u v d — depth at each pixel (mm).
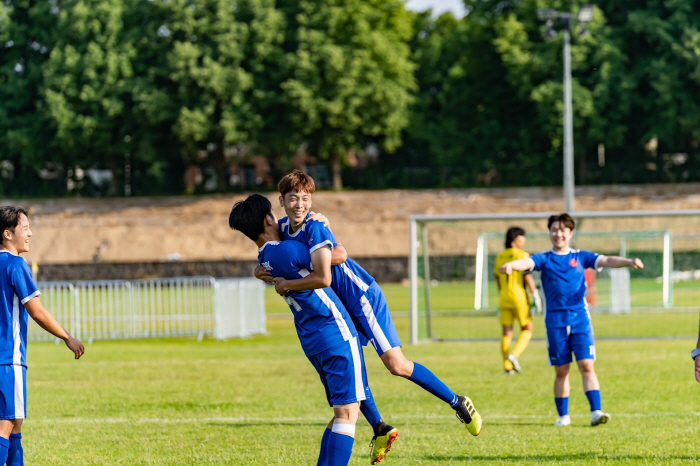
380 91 99000
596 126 94250
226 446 13586
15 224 10594
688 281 66938
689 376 21219
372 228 91812
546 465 11711
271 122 102125
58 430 15336
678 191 94062
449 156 105875
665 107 94688
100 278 86250
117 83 103250
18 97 109312
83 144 104875
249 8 102750
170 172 115438
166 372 24312
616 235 52688
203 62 100062
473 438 13938
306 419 16266
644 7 99188
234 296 37438
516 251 21844
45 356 30375
